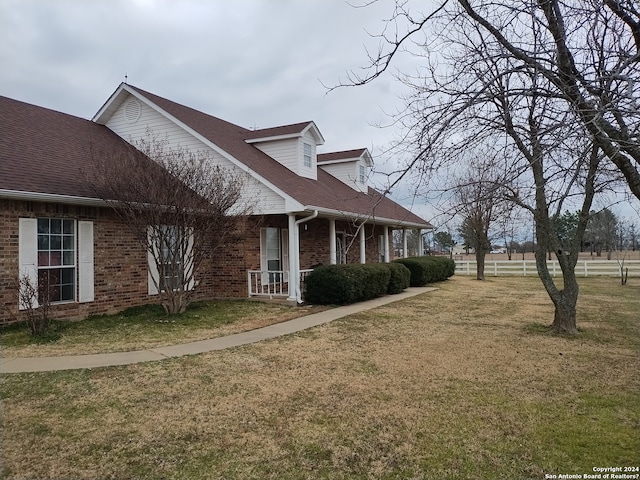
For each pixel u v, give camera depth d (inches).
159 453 156.8
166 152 513.0
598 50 162.4
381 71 178.2
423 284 761.0
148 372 246.2
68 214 390.3
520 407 197.8
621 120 146.6
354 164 846.5
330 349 300.7
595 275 972.6
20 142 426.0
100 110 582.6
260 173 512.1
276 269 613.0
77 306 396.8
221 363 265.4
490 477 142.2
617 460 152.1
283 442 165.3
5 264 346.6
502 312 461.4
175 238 420.8
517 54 164.2
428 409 195.8
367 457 154.8
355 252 816.9
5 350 292.0
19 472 143.3
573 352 292.8
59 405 197.9
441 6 172.1
